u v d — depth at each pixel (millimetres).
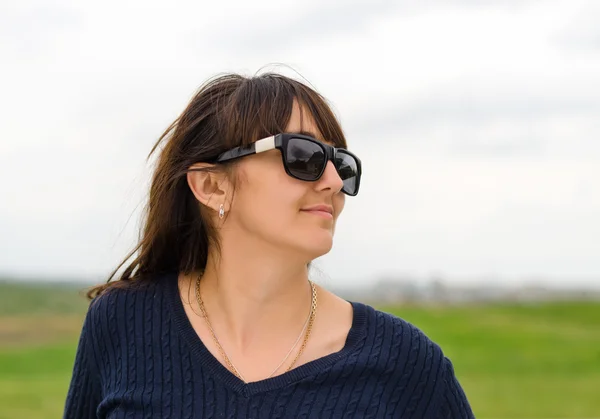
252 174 1781
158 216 2045
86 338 2057
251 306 1854
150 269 2105
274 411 1723
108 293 2070
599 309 36594
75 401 2098
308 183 1742
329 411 1732
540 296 40812
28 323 22906
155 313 1963
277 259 1802
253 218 1779
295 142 1729
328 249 1767
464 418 1884
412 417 1808
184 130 1938
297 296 1868
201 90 1982
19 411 9594
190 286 2006
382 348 1829
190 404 1782
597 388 15102
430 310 35000
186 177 1984
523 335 28344
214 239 1938
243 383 1756
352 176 1867
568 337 27547
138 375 1883
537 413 11977
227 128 1825
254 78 1928
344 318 1914
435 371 1844
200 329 1912
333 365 1778
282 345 1847
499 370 19406
